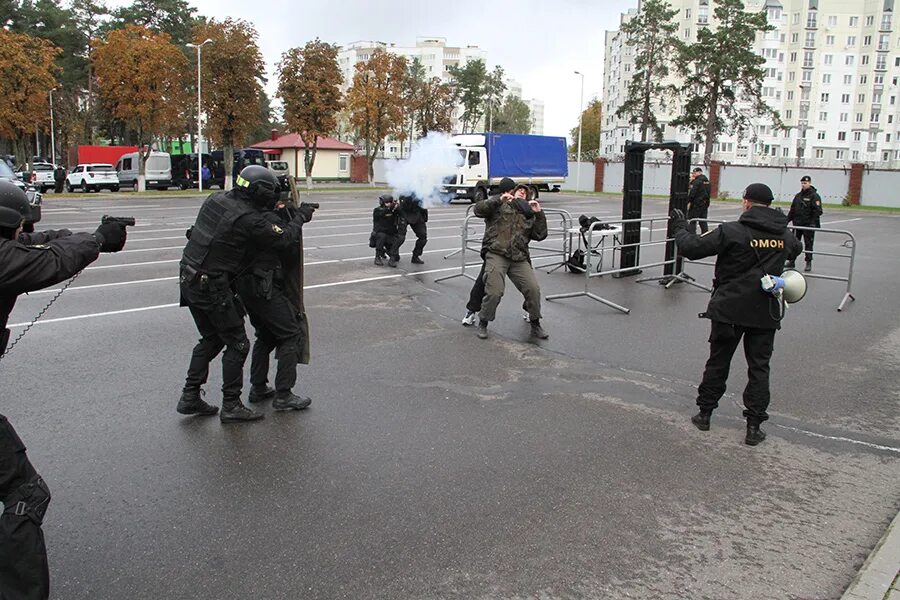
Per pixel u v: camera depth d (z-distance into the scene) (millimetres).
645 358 7285
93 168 39688
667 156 53844
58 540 3652
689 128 54812
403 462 4676
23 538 2898
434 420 5441
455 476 4484
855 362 7359
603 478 4520
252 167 5066
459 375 6586
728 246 5066
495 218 7828
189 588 3273
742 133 54094
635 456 4879
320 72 41938
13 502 2932
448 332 8203
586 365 7008
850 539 3877
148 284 10586
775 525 4004
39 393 5805
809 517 4105
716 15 47781
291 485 4316
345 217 23219
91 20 58938
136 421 5270
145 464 4559
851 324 9141
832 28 93000
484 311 7828
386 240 12969
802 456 4973
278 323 5395
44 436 4949
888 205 40250
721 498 4301
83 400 5668
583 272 12688
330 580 3352
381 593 3260
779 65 93062
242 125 39156
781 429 5469
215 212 4980
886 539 3789
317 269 12578
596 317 9156
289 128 43094
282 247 5117
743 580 3453
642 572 3490
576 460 4781
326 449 4855
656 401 6016
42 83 36094
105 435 4996
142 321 8297
